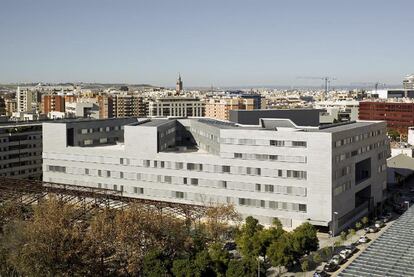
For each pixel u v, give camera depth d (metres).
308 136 155.25
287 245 119.94
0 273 111.38
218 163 168.62
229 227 143.88
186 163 173.62
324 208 154.88
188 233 127.50
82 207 140.00
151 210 134.00
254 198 164.12
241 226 150.25
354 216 171.75
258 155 162.62
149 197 180.50
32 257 104.94
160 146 185.12
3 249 112.06
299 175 157.50
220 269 107.94
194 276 102.88
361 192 186.75
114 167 185.88
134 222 118.94
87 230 122.19
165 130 195.00
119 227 116.88
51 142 197.00
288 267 127.00
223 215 144.88
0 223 133.75
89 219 132.38
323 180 154.38
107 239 115.38
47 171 198.50
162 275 104.75
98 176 189.00
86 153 190.25
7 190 152.62
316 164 154.75
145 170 180.50
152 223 121.06
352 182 169.12
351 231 151.75
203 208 145.75
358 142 173.25
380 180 195.12
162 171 177.75
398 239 86.94
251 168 164.00
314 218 156.12
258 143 162.38
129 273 111.94
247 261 106.75
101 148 191.00
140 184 181.88
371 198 185.50
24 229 114.88
